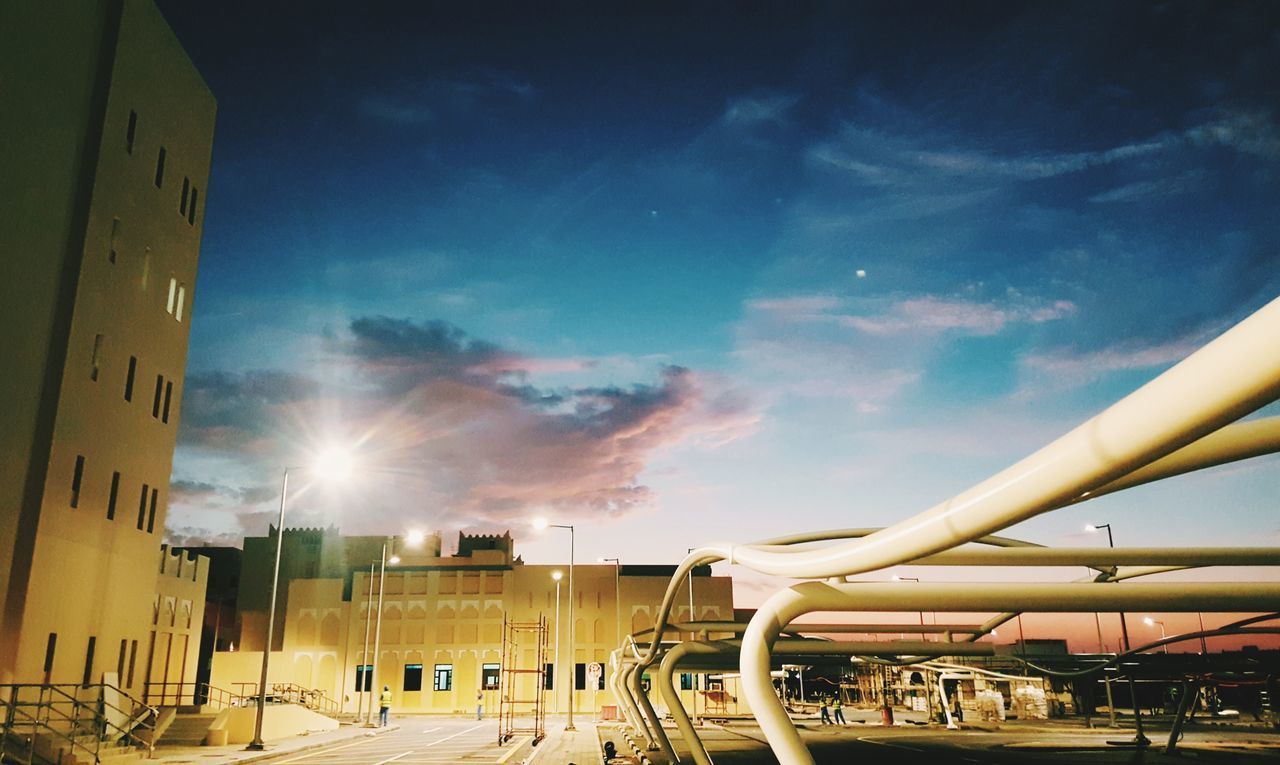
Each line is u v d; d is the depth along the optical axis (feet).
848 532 40.19
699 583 226.99
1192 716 160.56
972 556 24.70
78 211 92.43
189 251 116.57
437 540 245.24
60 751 71.46
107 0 99.40
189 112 117.08
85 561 91.20
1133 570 36.99
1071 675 77.77
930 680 163.94
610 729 141.38
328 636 220.84
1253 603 18.43
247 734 106.11
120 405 98.84
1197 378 6.38
